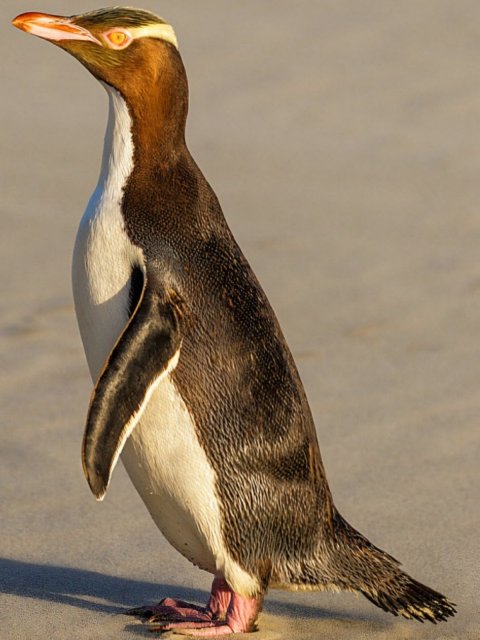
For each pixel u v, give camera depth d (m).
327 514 18.72
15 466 26.02
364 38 70.00
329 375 32.28
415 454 27.11
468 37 70.00
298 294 38.59
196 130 58.03
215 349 17.73
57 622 18.94
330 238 44.38
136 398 16.97
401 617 19.55
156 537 22.86
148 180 18.16
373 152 55.69
